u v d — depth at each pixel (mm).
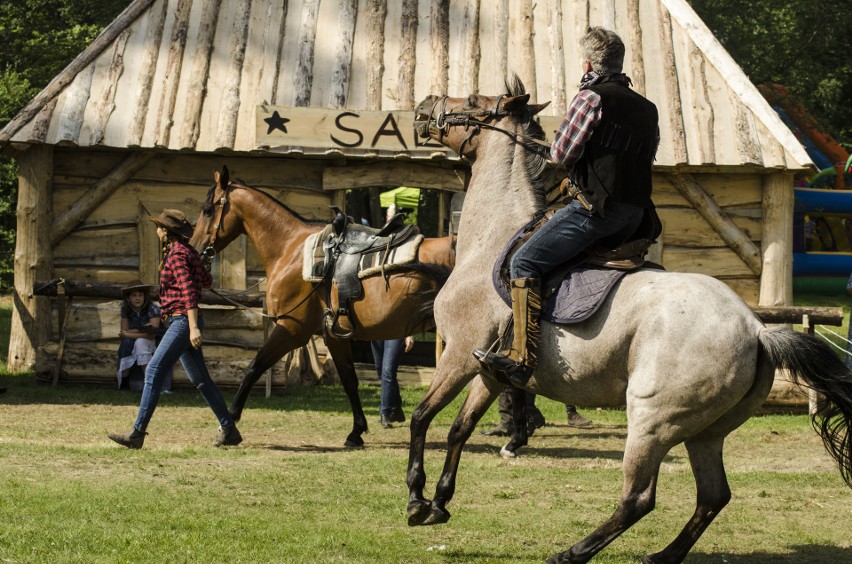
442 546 7039
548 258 6422
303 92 16938
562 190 6594
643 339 6004
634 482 6008
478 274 7000
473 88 17219
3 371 16734
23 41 31500
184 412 13828
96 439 11148
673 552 6312
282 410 14398
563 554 6082
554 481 9523
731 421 6195
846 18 38406
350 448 11352
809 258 30562
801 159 16219
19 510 7355
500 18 18172
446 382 7043
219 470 9414
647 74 17375
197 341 10430
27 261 16406
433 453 11055
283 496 8430
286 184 17000
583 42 6695
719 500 6312
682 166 16266
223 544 6770
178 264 10562
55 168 16625
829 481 9797
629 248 6410
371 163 16844
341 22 17969
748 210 16875
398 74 17328
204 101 16766
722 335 5871
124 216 16688
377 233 11297
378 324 11039
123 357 15703
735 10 38375
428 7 18328
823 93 37219
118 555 6414
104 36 17469
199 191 16781
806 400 15359
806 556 7105
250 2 18156
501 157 7402
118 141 16078
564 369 6332
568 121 6355
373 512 8031
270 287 11609
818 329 24438
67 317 16266
